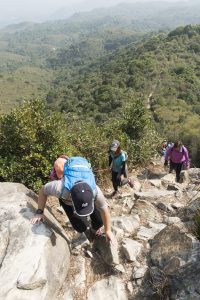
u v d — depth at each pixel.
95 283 4.07
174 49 135.50
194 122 72.25
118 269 4.23
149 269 4.19
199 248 4.07
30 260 3.61
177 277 3.88
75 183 3.85
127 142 11.58
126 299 3.92
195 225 4.36
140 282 4.08
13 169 6.28
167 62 120.75
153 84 104.44
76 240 4.64
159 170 11.10
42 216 4.09
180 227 4.52
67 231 4.91
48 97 129.75
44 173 6.36
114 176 7.37
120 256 4.48
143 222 5.62
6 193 4.69
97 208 4.14
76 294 3.88
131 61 121.75
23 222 4.01
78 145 9.12
